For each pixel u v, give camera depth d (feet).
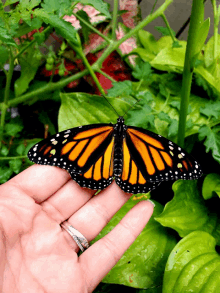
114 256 0.41
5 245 0.36
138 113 0.52
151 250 0.48
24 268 0.38
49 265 0.39
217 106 0.55
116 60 0.69
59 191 0.44
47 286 0.37
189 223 0.49
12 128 0.58
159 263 0.47
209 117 0.55
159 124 0.55
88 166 0.39
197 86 0.60
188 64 0.43
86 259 0.40
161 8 0.56
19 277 0.37
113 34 0.59
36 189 0.42
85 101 0.53
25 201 0.40
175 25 0.74
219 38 0.58
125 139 0.40
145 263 0.47
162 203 0.58
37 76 0.70
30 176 0.42
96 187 0.39
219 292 0.38
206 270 0.40
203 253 0.43
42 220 0.41
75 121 0.53
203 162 0.59
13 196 0.40
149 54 0.64
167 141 0.38
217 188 0.50
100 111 0.53
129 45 0.67
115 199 0.45
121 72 0.70
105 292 0.53
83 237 0.43
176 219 0.48
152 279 0.46
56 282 0.38
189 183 0.53
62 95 0.53
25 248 0.39
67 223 0.44
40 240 0.40
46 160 0.37
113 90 0.54
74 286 0.38
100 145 0.40
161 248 0.48
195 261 0.41
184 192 0.52
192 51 0.42
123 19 0.68
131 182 0.40
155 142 0.39
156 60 0.54
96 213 0.44
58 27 0.39
